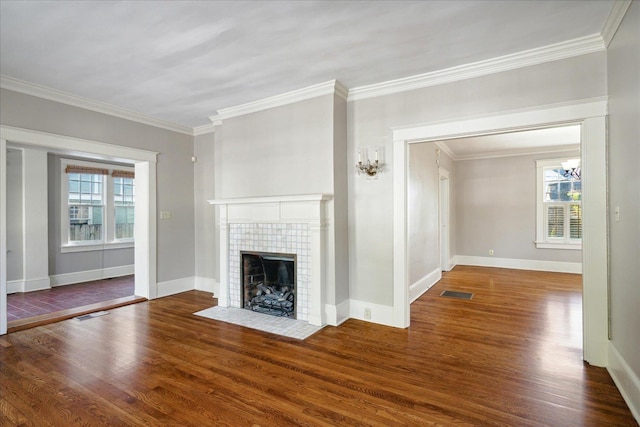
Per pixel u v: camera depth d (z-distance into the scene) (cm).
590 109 266
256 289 438
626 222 219
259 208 406
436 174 609
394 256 358
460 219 790
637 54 197
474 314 401
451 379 246
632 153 208
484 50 285
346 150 383
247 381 245
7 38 260
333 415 204
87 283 597
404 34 259
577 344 308
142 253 484
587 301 267
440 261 636
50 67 312
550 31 255
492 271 688
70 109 389
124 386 238
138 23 241
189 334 338
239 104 421
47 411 209
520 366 265
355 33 257
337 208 365
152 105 423
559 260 684
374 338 325
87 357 285
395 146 354
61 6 219
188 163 532
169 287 502
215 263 507
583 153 270
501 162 743
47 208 559
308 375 253
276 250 395
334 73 331
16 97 345
